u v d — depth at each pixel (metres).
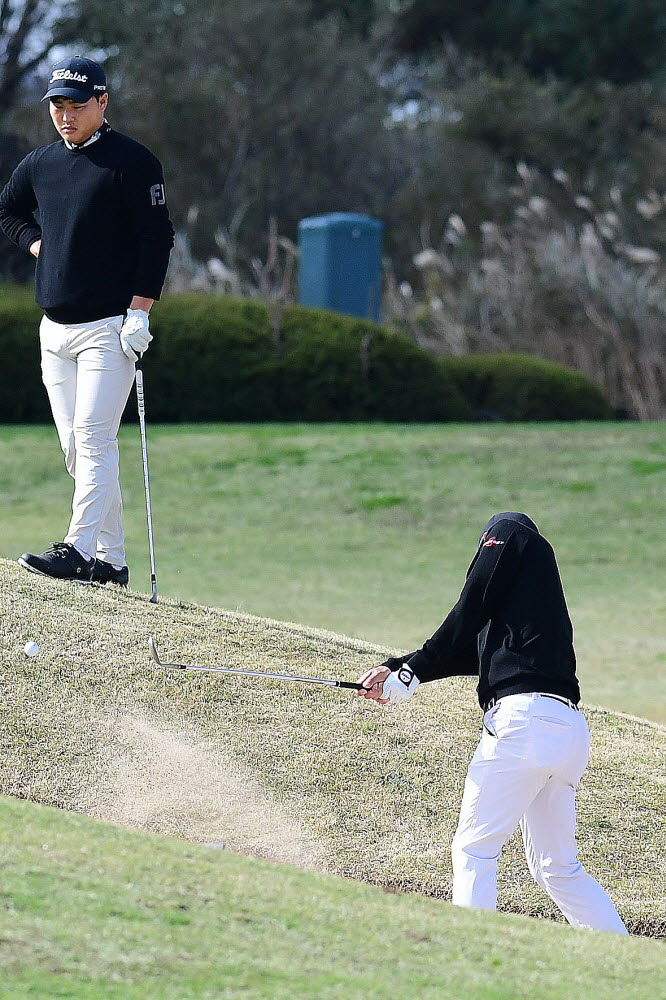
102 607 23.52
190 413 66.25
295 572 44.72
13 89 130.25
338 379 67.62
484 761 15.87
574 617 39.59
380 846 18.81
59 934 10.85
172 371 66.06
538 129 134.88
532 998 11.11
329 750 20.67
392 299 89.31
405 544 49.25
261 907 12.49
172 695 21.17
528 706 15.73
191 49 130.25
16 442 59.75
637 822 20.39
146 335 22.45
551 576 16.36
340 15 154.50
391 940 12.19
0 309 64.94
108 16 129.50
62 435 24.02
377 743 21.16
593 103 139.12
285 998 10.27
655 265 90.00
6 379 64.19
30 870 12.38
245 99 130.88
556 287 84.38
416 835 19.16
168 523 51.03
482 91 137.38
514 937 13.02
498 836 15.84
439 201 134.25
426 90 152.75
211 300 68.62
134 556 46.59
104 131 22.58
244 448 60.09
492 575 16.19
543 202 92.00
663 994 11.79
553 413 74.06
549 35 151.12
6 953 10.33
